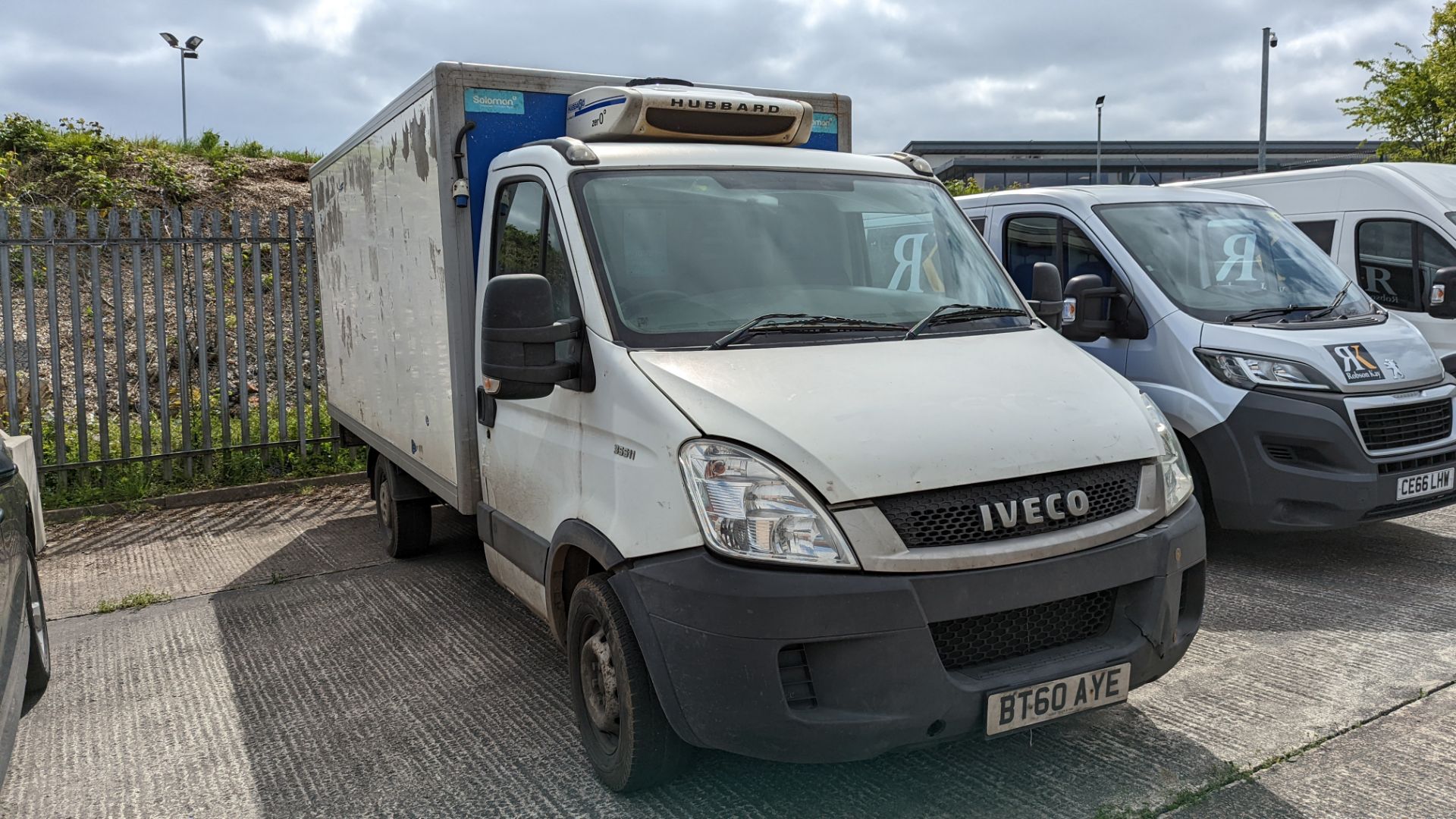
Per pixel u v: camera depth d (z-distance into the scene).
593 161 4.19
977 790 3.59
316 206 8.36
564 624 4.03
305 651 5.39
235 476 9.48
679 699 3.16
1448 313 7.48
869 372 3.52
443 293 5.11
